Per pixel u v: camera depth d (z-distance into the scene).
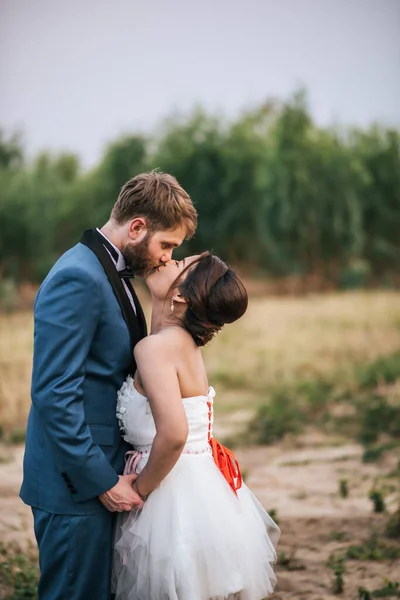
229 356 14.02
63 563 2.81
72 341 2.72
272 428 8.67
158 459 2.76
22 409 9.22
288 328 17.62
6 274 29.16
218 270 2.93
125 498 2.78
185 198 2.92
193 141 29.91
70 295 2.74
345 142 32.19
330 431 8.60
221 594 2.77
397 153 32.34
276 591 4.20
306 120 31.52
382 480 6.55
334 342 15.25
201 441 2.96
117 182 29.91
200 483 2.88
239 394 11.34
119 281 2.88
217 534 2.80
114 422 2.92
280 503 6.01
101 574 2.84
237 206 29.58
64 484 2.80
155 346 2.82
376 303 22.61
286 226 29.86
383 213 32.22
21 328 16.67
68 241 30.81
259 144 30.06
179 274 2.93
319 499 6.08
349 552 4.74
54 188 31.31
